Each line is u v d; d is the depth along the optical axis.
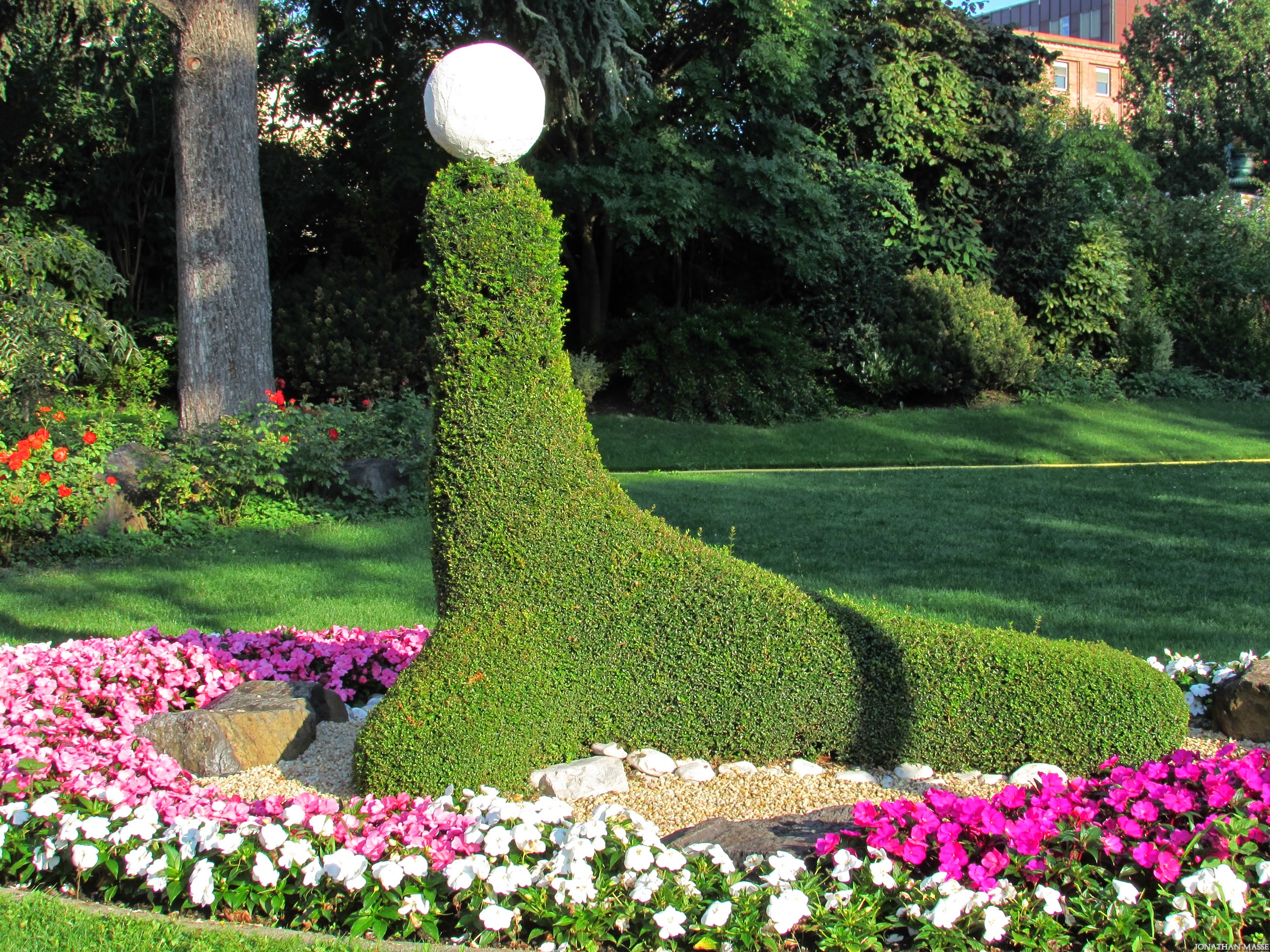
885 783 3.71
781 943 2.51
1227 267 20.33
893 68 19.17
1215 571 7.31
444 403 3.86
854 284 18.55
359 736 3.61
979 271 19.61
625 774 3.70
